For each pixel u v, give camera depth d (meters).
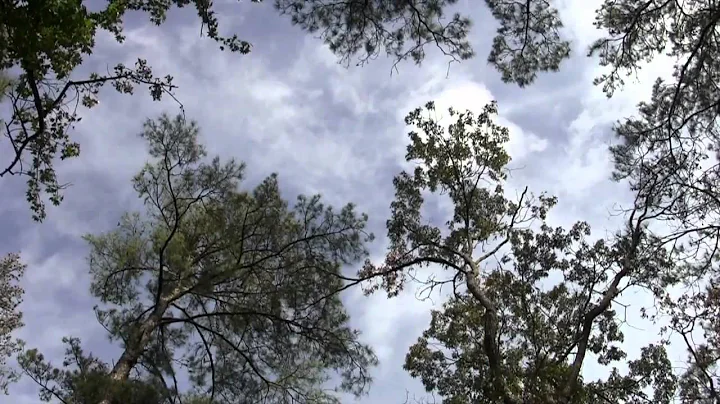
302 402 13.88
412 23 11.46
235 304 13.74
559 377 11.94
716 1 10.50
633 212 13.48
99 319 12.77
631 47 11.60
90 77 9.48
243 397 13.76
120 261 13.21
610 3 11.55
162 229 13.72
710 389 12.93
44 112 8.91
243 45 9.91
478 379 12.90
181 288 13.30
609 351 13.45
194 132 13.88
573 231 14.14
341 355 14.11
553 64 11.57
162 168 13.76
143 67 9.70
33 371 10.23
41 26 7.64
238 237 13.51
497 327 12.39
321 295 14.05
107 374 10.59
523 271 14.09
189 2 9.82
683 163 11.98
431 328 14.81
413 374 14.41
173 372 12.24
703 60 10.73
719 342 13.16
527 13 11.28
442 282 15.14
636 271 13.82
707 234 12.84
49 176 9.92
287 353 14.20
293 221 14.10
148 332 12.16
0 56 7.57
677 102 11.51
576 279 13.96
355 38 11.55
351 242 14.15
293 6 11.25
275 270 13.97
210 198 13.95
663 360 13.34
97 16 8.96
